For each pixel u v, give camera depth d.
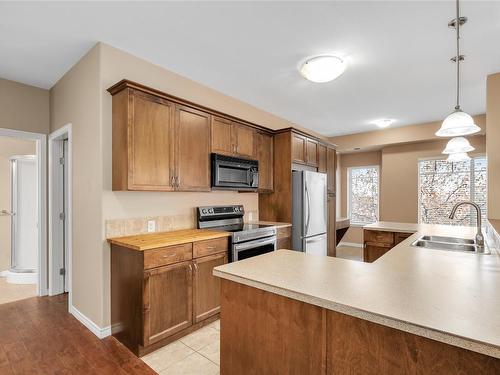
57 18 2.07
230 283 1.42
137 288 2.12
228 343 1.42
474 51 2.55
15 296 3.35
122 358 2.09
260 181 3.81
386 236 3.25
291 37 2.35
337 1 1.90
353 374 1.02
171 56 2.66
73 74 2.81
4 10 1.97
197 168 2.87
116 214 2.47
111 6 1.95
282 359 1.21
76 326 2.57
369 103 4.02
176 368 1.99
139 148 2.35
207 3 1.93
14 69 2.88
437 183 5.45
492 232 2.27
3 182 4.17
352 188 6.80
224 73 3.04
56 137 3.20
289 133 3.98
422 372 0.88
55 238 3.37
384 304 1.00
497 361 0.77
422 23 2.14
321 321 1.10
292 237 3.91
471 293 1.10
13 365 2.02
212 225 3.30
